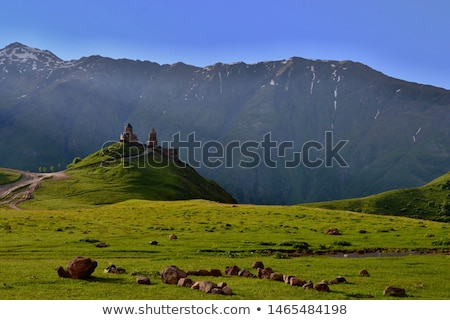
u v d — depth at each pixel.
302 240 62.03
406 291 31.66
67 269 31.50
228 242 58.41
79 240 56.34
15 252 47.66
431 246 59.91
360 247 58.47
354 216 93.25
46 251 48.69
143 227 73.81
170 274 30.48
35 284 28.98
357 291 30.42
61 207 163.25
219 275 34.56
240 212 97.19
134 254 48.41
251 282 31.70
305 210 101.50
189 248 52.94
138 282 29.92
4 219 80.31
